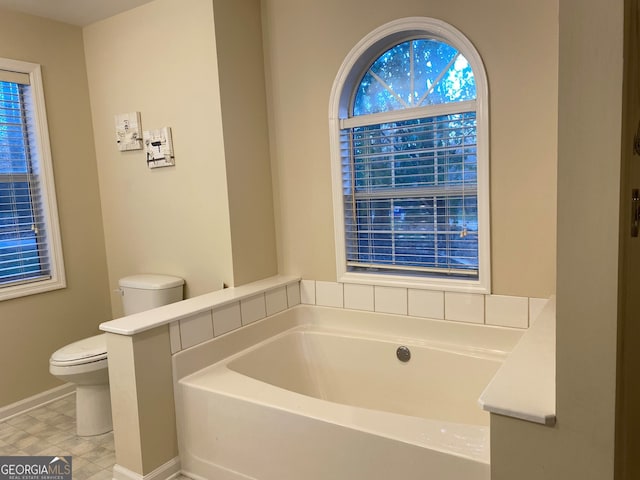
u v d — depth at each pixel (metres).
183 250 2.82
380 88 2.55
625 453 1.38
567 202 1.12
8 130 2.79
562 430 1.19
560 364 1.17
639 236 1.46
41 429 2.62
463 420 2.27
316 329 2.75
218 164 2.59
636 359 1.52
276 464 1.87
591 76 1.07
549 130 2.05
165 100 2.75
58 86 2.96
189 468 2.16
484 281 2.27
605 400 1.13
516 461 1.26
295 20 2.65
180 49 2.64
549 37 2.00
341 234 2.65
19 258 2.86
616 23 1.03
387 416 1.72
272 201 2.88
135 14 2.80
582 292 1.13
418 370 2.39
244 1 2.65
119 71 2.93
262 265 2.82
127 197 3.05
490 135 2.17
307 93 2.66
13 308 2.79
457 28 2.19
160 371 2.08
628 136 1.15
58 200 2.98
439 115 2.32
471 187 2.30
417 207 2.47
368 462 1.62
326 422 1.71
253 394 1.96
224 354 2.36
